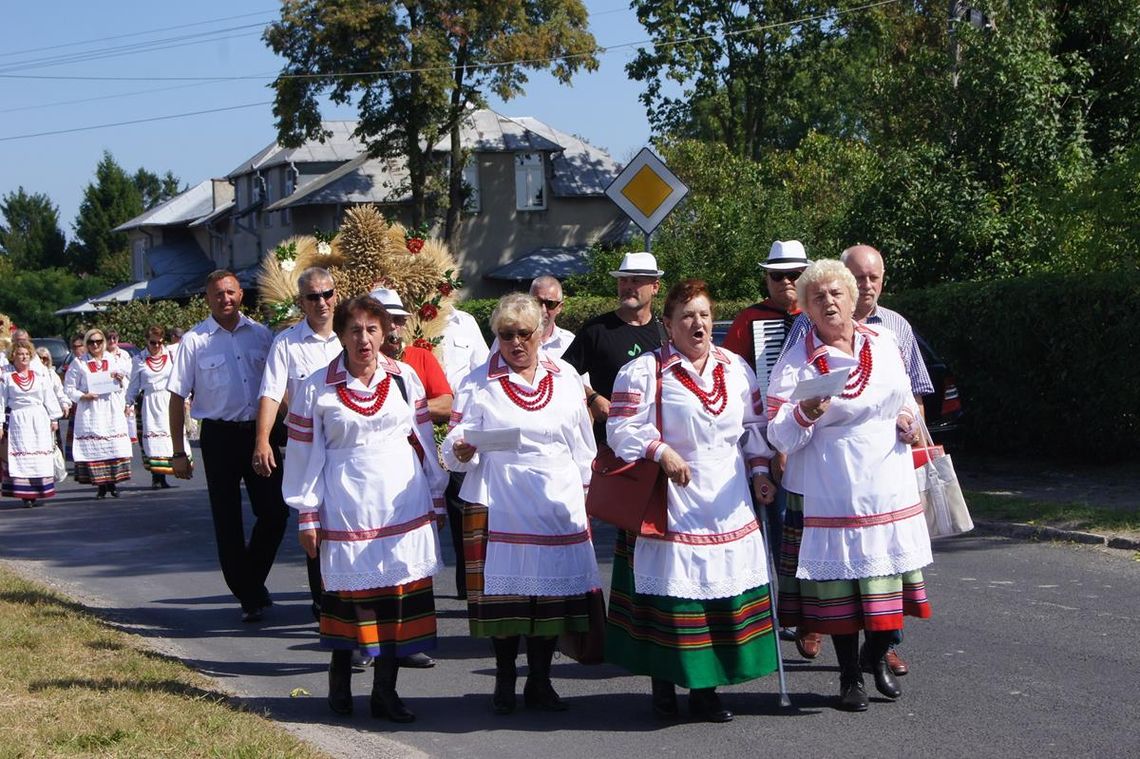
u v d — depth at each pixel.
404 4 38.56
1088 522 10.57
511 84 39.94
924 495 6.44
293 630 8.48
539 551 6.12
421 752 5.68
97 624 8.02
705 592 5.76
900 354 6.26
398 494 6.15
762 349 7.30
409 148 39.84
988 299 14.13
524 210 47.38
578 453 6.32
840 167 27.08
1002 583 8.89
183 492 16.98
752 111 44.44
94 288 79.69
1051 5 19.23
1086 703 6.05
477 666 7.39
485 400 6.24
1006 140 18.03
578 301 26.52
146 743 5.38
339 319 6.16
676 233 26.48
